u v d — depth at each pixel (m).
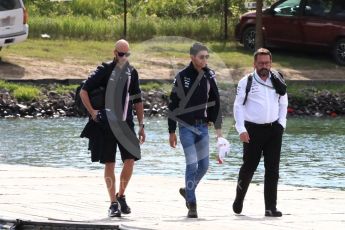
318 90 68.56
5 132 53.31
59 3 90.25
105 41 79.38
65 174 35.28
